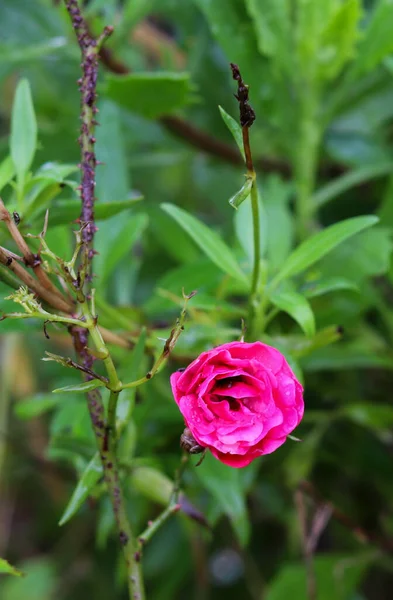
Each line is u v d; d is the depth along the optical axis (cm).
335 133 93
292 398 63
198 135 94
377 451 92
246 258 77
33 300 63
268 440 63
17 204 71
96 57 68
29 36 97
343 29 84
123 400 67
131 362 68
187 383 63
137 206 88
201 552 95
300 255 71
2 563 65
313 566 85
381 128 101
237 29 86
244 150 63
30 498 121
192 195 114
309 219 88
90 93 68
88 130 68
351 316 82
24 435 110
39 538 122
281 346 71
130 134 97
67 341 88
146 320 78
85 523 112
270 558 101
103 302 75
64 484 112
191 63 96
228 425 62
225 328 73
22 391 106
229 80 97
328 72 86
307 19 85
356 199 99
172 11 97
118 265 85
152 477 71
